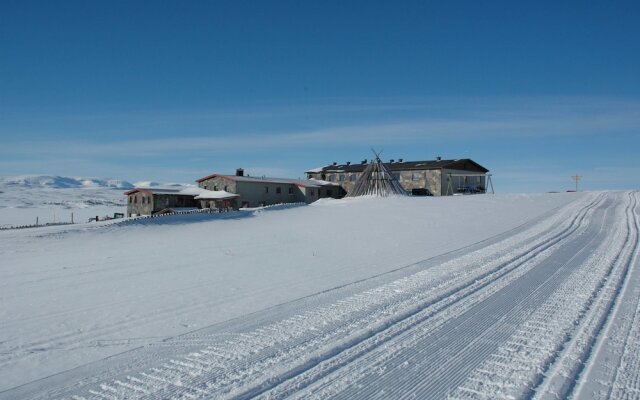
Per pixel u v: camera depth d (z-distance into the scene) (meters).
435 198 44.03
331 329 7.38
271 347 6.62
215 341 7.13
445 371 5.73
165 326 8.24
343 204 41.66
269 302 9.84
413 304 8.80
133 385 5.45
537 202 36.22
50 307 9.95
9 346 7.32
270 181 56.72
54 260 16.95
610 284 10.62
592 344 6.67
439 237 21.11
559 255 14.70
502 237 20.08
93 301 10.44
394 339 6.89
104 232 25.36
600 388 5.25
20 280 13.18
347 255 16.80
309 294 10.46
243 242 21.20
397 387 5.29
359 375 5.61
